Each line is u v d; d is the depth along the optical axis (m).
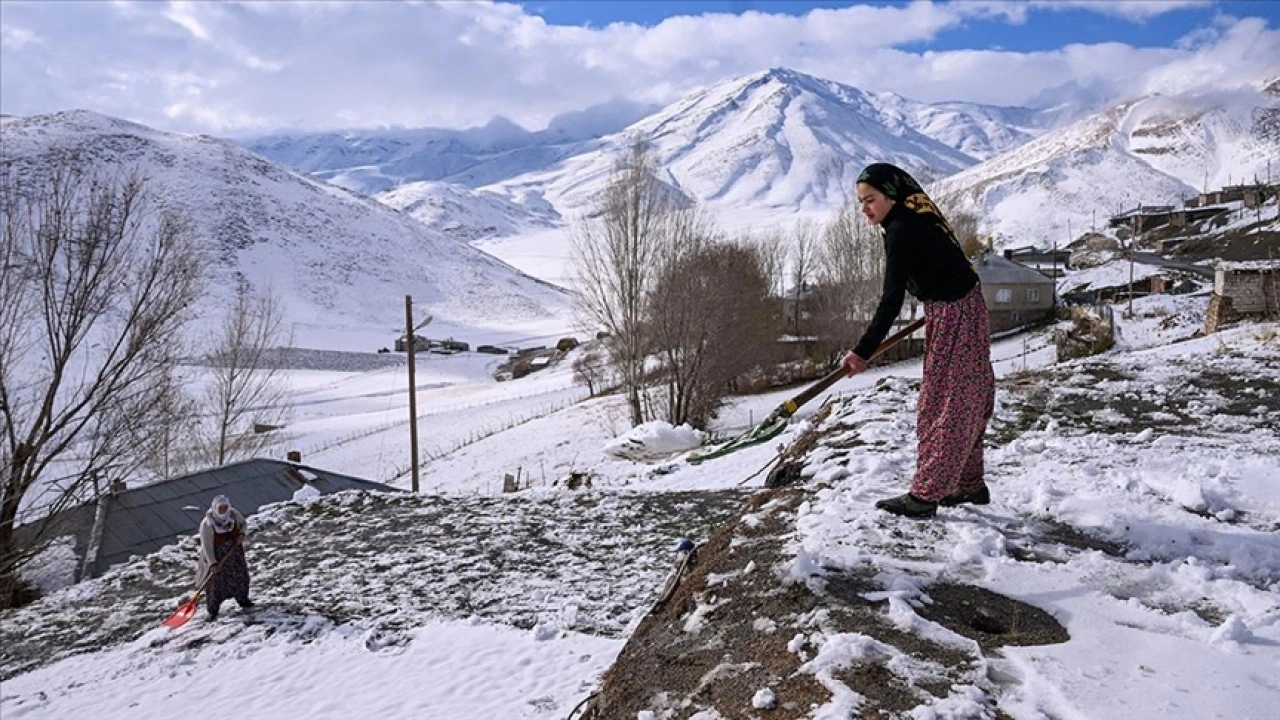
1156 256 86.81
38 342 19.67
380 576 11.34
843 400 10.49
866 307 53.03
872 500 5.31
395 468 42.94
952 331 4.63
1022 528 4.86
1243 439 7.39
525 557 11.43
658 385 46.84
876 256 53.41
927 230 4.48
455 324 129.25
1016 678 3.27
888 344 4.82
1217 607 3.85
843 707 3.12
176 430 28.70
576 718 5.85
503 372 84.44
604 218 41.31
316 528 13.69
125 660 9.96
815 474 6.75
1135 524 4.88
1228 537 4.66
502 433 46.34
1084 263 93.50
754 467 16.31
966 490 5.22
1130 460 6.64
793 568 4.22
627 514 12.77
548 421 46.84
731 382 47.00
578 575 10.70
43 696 9.22
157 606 11.73
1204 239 89.69
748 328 45.19
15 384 20.86
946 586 4.06
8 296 17.17
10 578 15.75
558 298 154.38
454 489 36.72
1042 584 4.06
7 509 16.78
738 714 3.36
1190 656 3.31
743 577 4.43
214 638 10.18
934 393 4.75
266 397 52.66
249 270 128.00
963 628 3.67
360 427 54.78
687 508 12.80
